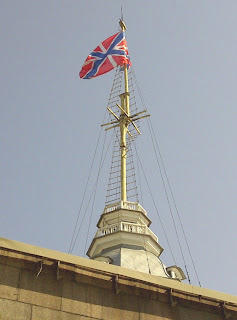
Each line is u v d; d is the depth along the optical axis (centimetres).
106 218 4344
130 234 4081
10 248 1853
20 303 1775
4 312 1734
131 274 1986
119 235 4069
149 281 1992
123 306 1917
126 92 5116
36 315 1772
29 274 1850
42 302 1808
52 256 1902
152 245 4112
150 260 3897
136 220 4294
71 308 1836
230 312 2039
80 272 1908
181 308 2000
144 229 4200
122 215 4291
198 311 2020
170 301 1978
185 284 2050
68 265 1902
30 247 1889
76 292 1878
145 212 4453
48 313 1794
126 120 4897
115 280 1938
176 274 4028
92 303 1877
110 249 4056
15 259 1848
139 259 3872
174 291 2006
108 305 1898
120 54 4831
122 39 4934
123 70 5322
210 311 2034
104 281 1934
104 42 4966
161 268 3878
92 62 4834
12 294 1783
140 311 1927
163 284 2009
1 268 1820
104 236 4112
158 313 1948
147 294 1972
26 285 1822
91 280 1919
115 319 1875
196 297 2025
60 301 1834
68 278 1894
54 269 1883
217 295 2067
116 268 1977
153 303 1967
